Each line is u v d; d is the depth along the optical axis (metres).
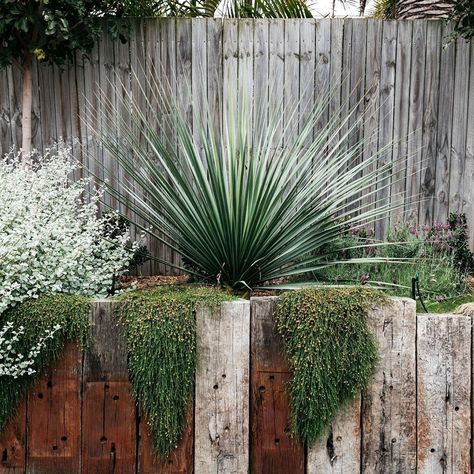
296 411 1.89
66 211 2.63
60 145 3.61
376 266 3.26
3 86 3.77
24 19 3.28
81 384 1.93
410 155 3.84
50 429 1.94
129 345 1.90
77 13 3.51
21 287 2.12
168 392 1.88
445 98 3.80
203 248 2.82
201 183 2.83
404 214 3.88
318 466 1.91
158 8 4.19
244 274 2.81
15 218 2.31
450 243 3.55
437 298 3.10
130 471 1.94
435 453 1.89
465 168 3.85
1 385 1.91
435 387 1.89
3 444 1.94
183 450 1.93
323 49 3.76
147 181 3.06
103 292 2.54
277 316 1.90
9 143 3.81
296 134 3.79
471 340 1.88
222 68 3.76
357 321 1.87
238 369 1.91
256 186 2.74
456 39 3.65
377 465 1.90
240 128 2.93
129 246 3.74
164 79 3.77
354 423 1.90
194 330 1.89
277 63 3.76
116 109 3.79
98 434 1.94
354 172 3.00
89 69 3.77
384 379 1.89
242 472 1.92
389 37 3.76
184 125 3.19
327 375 1.86
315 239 2.90
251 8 4.44
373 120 3.82
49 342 1.91
